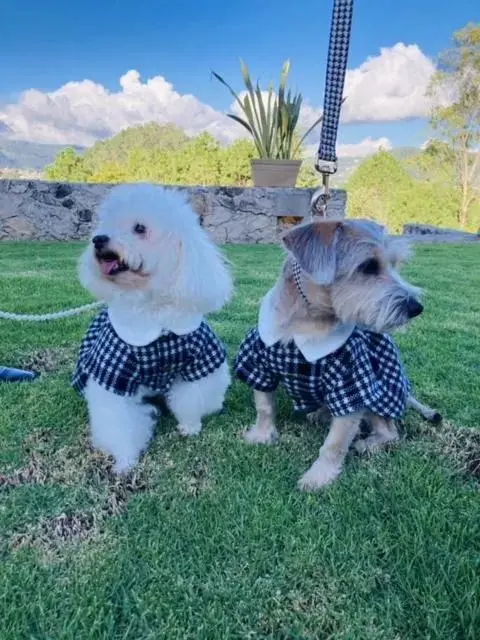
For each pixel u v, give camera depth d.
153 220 0.54
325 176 0.63
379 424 0.58
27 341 0.88
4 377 0.72
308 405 0.58
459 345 0.92
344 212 2.31
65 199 2.20
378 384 0.53
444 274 1.64
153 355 0.55
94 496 0.48
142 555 0.41
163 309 0.55
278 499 0.48
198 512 0.46
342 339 0.52
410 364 0.82
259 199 2.29
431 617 0.35
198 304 0.56
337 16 0.60
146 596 0.37
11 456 0.54
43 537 0.43
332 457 0.52
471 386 0.74
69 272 1.49
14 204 2.16
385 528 0.44
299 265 0.51
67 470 0.52
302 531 0.43
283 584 0.38
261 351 0.55
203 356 0.59
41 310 1.07
